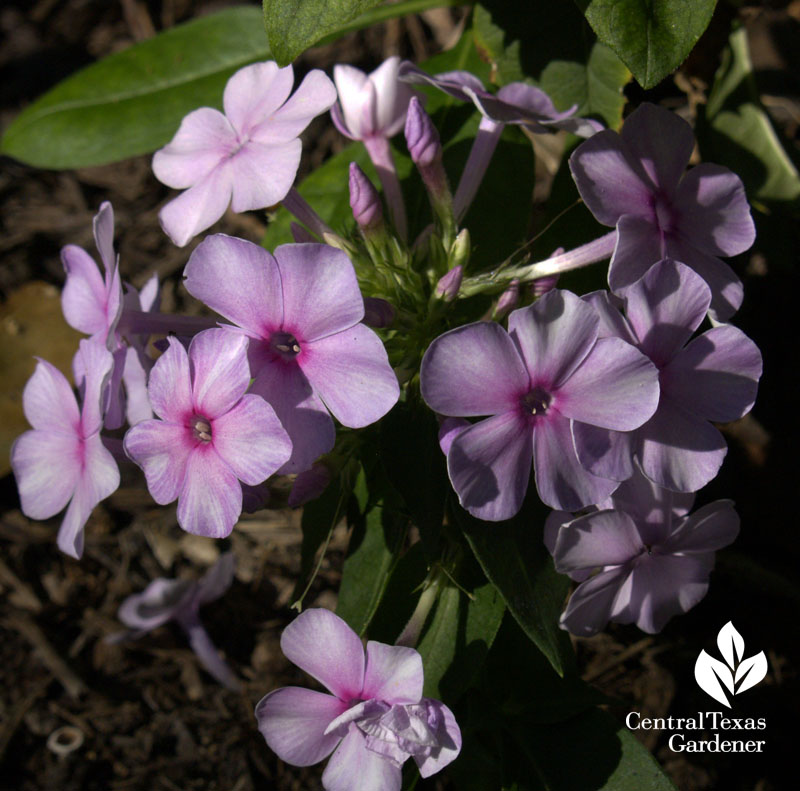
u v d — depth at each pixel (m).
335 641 0.13
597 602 0.14
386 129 0.17
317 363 0.13
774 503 0.21
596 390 0.13
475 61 0.19
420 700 0.13
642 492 0.14
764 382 0.21
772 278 0.21
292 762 0.14
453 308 0.16
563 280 0.17
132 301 0.15
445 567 0.15
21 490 0.15
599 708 0.16
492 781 0.16
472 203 0.18
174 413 0.13
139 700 0.21
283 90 0.15
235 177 0.14
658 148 0.14
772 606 0.21
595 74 0.17
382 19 0.21
